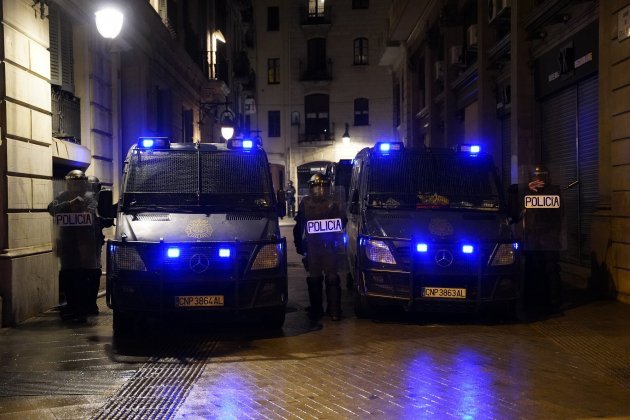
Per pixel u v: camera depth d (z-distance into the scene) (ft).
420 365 20.16
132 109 48.57
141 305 23.39
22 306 27.02
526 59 44.11
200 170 27.25
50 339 23.94
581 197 37.55
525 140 44.24
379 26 138.62
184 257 23.35
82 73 37.29
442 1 68.03
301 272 45.32
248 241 23.90
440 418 15.39
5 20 25.99
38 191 28.89
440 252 25.77
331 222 28.09
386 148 30.89
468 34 57.26
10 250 26.27
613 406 16.25
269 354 21.65
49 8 32.42
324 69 140.97
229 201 26.48
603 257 32.37
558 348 22.43
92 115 38.19
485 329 25.72
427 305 26.04
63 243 28.19
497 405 16.33
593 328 25.61
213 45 84.07
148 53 50.80
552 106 41.98
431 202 28.84
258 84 142.20
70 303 28.76
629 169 30.04
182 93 68.39
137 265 23.39
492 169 30.40
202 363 20.45
